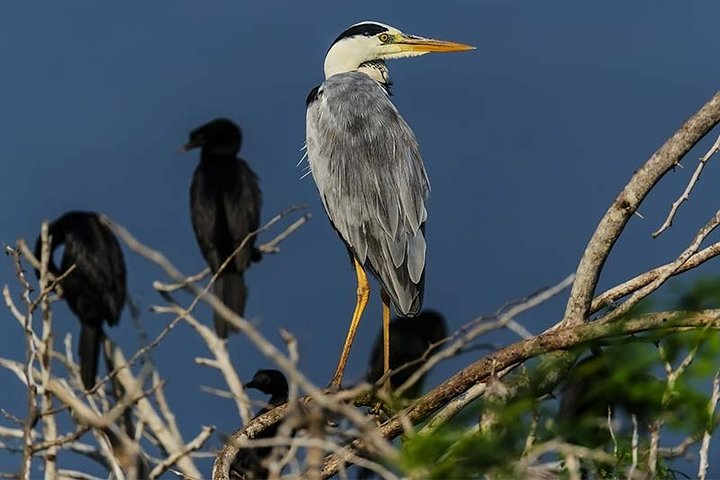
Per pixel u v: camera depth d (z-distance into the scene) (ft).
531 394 26.09
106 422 29.68
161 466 29.81
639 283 33.35
